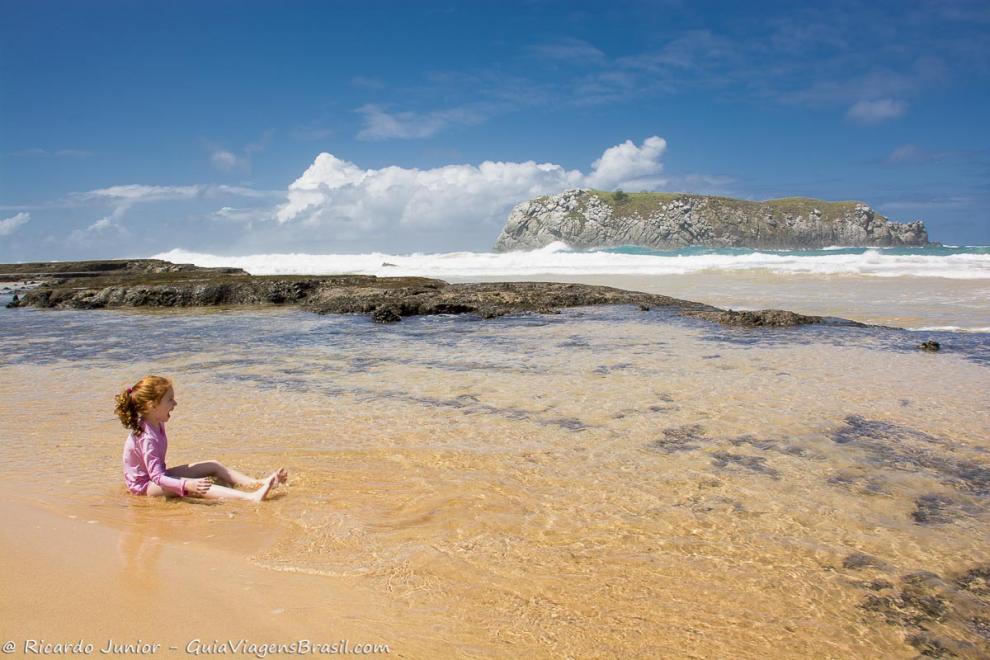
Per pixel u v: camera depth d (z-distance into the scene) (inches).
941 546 151.5
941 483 191.3
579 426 250.7
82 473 204.8
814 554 147.1
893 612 123.6
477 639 109.8
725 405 280.7
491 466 206.2
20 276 1359.5
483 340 477.4
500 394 305.1
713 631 115.6
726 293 903.1
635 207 6314.0
